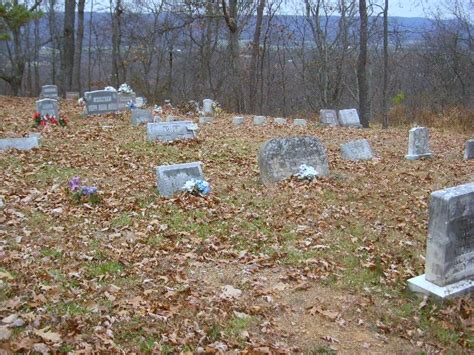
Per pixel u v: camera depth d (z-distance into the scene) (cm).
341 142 1705
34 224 772
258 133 1792
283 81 4128
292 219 855
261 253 710
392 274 655
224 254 704
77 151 1310
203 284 611
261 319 536
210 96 3891
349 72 4188
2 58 4603
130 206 876
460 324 542
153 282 602
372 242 763
